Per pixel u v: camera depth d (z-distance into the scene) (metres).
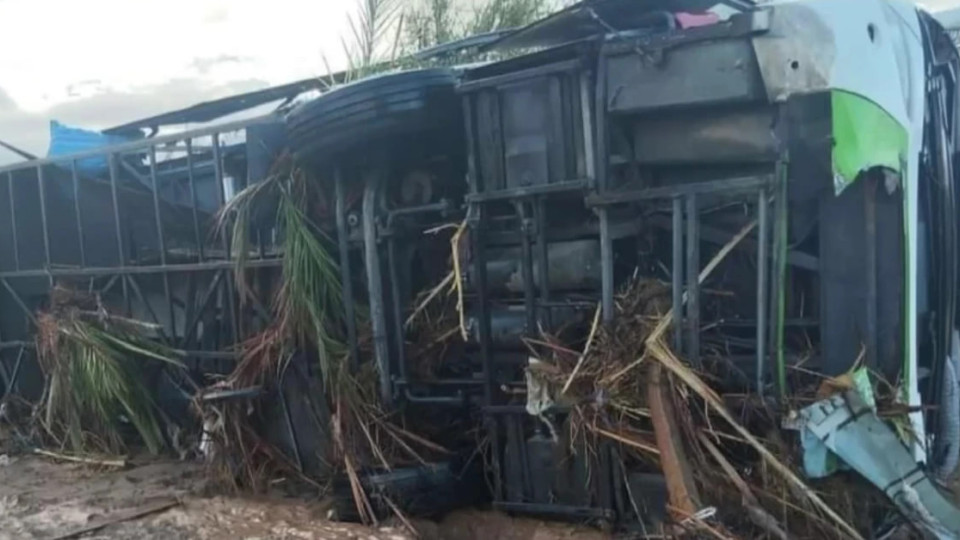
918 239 4.18
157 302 6.13
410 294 4.64
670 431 3.62
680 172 3.86
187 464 5.79
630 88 3.75
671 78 3.66
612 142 3.87
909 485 3.44
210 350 5.78
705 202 3.78
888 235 3.70
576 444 3.96
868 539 3.52
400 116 4.26
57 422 6.29
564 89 3.90
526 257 4.08
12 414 6.88
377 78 4.32
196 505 4.84
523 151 4.02
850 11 3.60
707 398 3.58
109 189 6.37
